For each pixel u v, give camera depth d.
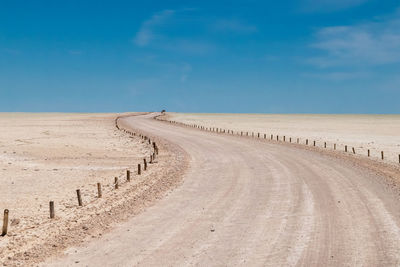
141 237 14.07
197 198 20.56
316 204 18.47
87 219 17.25
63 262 11.91
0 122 112.44
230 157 38.41
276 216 16.52
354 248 12.42
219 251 12.43
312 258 11.66
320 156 37.69
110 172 33.69
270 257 11.82
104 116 165.00
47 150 48.38
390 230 14.16
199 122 126.62
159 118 147.38
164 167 33.59
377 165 31.80
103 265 11.48
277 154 39.66
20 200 23.34
